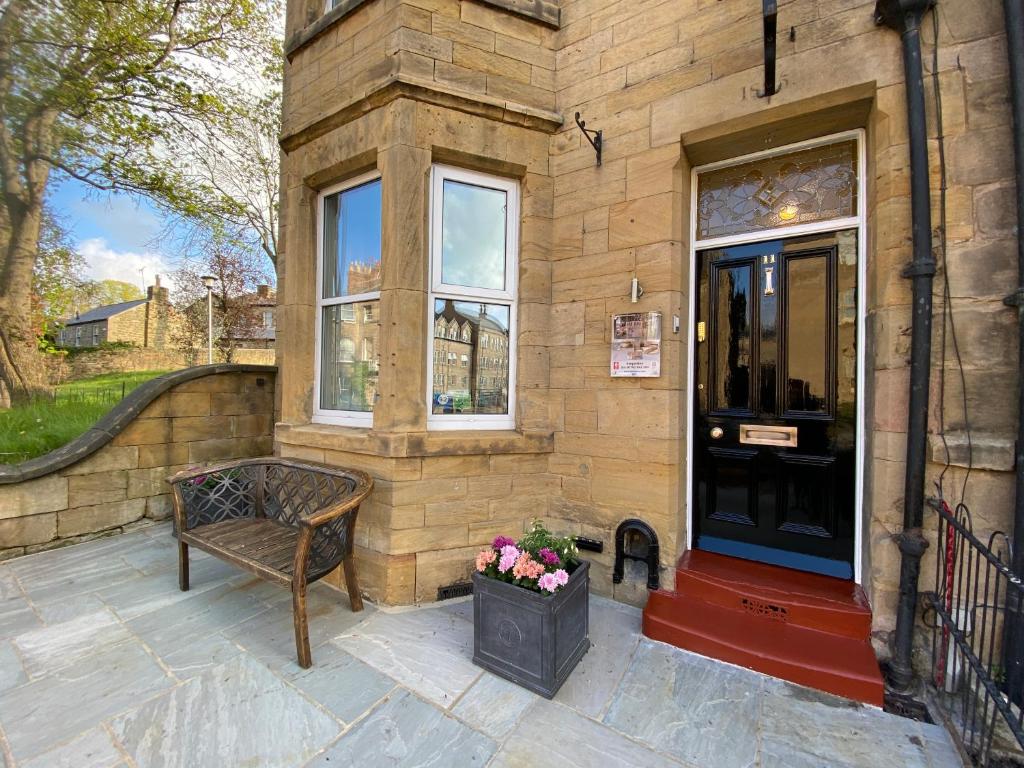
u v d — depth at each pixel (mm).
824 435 2582
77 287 9844
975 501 1967
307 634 2156
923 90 2018
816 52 2289
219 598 2807
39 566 3246
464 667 2170
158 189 8461
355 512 2627
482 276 3191
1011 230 1912
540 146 3115
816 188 2611
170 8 7504
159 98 7816
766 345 2740
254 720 1799
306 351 3420
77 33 6664
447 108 2881
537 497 3096
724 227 2877
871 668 2014
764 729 1804
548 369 3129
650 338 2701
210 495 3041
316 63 3350
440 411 3049
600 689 2031
